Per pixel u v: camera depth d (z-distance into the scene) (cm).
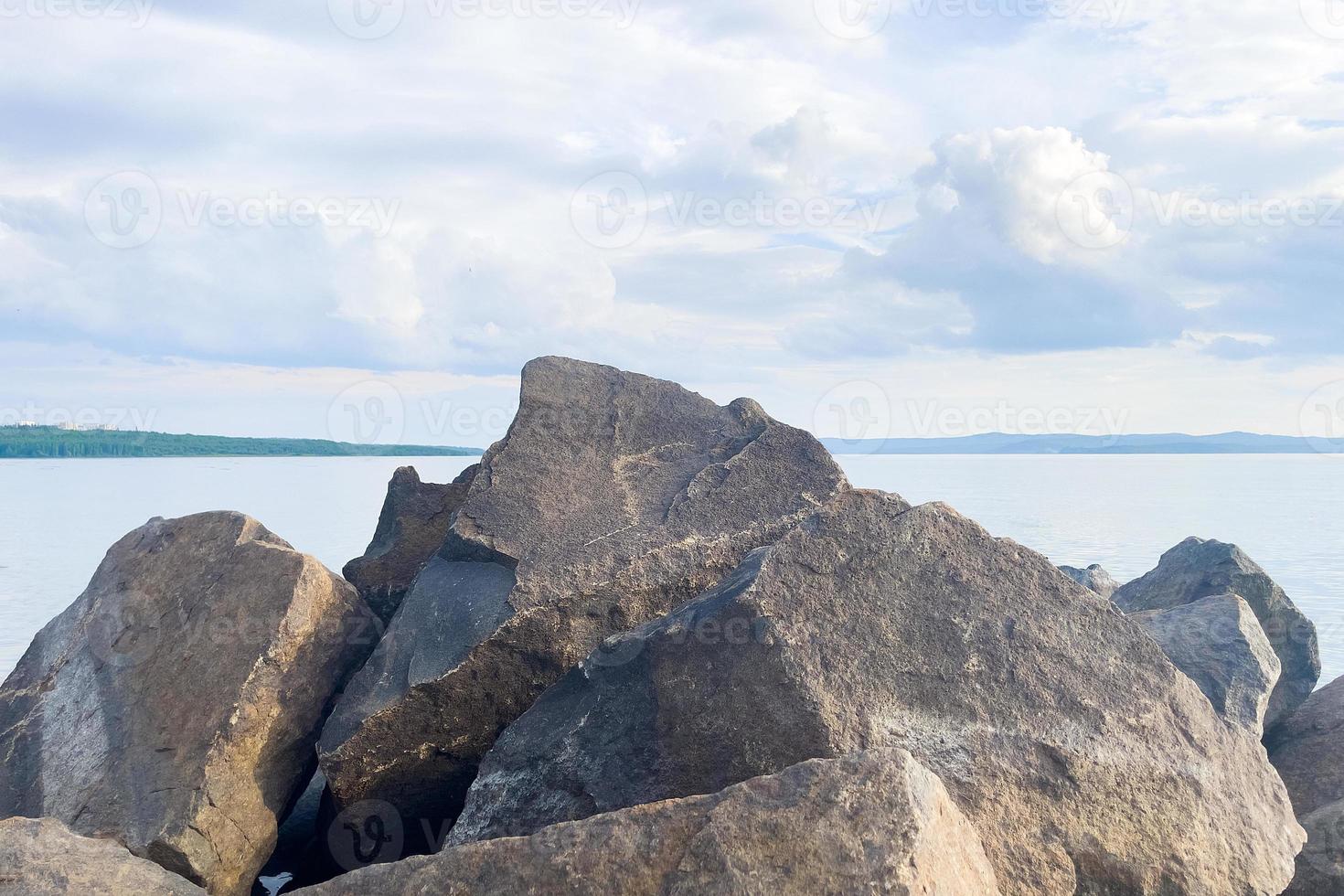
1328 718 596
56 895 318
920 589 418
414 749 465
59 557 1711
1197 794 382
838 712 376
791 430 577
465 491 639
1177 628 553
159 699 463
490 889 289
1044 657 404
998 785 368
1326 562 1549
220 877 425
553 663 473
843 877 269
